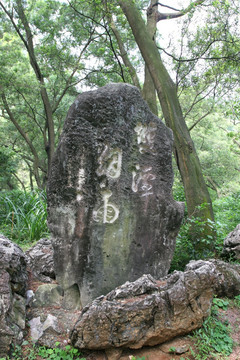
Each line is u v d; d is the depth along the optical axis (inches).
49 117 586.2
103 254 150.1
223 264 179.8
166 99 278.7
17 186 902.4
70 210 147.9
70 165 146.6
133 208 155.0
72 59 523.8
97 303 126.4
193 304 130.9
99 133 148.6
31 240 258.1
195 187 257.4
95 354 126.1
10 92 529.7
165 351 128.5
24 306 135.3
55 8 491.8
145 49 298.0
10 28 587.8
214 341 132.0
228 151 755.4
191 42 350.6
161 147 163.3
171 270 203.9
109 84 155.5
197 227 227.9
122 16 361.7
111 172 150.9
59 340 129.0
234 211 339.9
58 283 154.1
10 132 749.3
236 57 331.9
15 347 120.6
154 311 126.3
